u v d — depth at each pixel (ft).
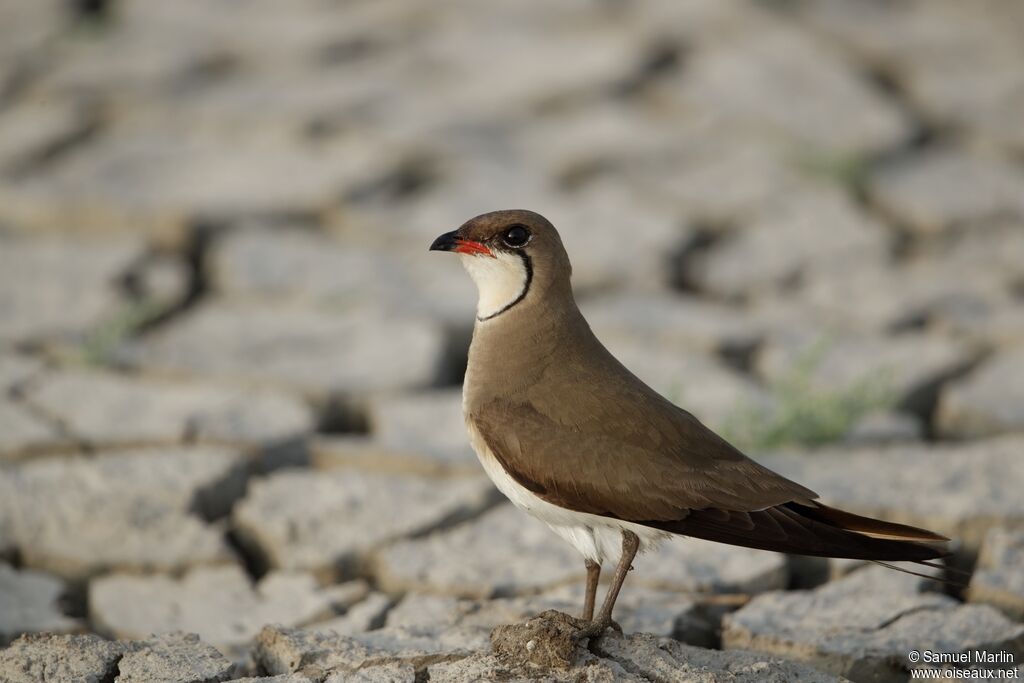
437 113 61.67
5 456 33.91
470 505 31.40
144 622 27.17
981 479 31.32
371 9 78.13
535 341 23.89
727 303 46.47
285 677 21.76
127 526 30.19
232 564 29.27
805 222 51.47
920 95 62.90
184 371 39.78
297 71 68.80
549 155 57.93
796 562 29.01
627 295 46.26
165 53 70.90
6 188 53.88
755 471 22.56
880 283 46.52
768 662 22.54
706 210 52.75
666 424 22.86
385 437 35.63
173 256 50.21
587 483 22.47
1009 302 44.73
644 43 68.64
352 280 46.88
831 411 35.58
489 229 24.12
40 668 21.99
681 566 28.27
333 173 55.31
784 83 64.44
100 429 35.32
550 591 27.76
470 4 77.30
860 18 73.61
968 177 55.06
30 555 29.58
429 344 41.55
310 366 40.32
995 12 75.72
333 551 29.60
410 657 22.47
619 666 21.68
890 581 27.43
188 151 59.11
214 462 33.19
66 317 43.52
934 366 40.19
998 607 26.20
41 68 68.95
